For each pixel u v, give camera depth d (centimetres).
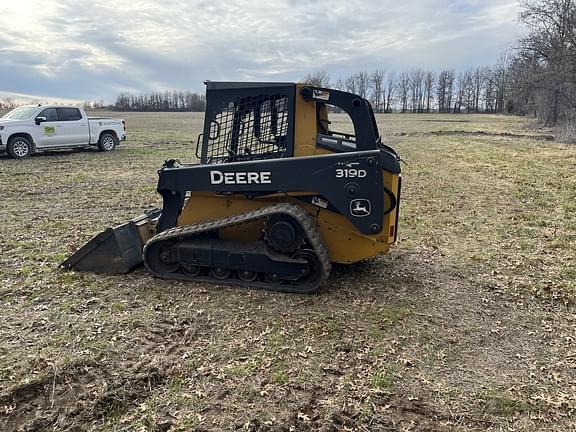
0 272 519
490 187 1093
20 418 288
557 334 400
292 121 462
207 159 495
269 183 457
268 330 396
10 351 358
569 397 313
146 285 488
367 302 454
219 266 482
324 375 334
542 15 2794
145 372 333
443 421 289
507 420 291
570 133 2380
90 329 394
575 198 952
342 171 440
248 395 310
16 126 1517
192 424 283
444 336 393
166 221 517
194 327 400
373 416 292
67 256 573
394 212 480
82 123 1697
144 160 1567
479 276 531
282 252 462
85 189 1048
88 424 284
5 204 885
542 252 618
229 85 479
